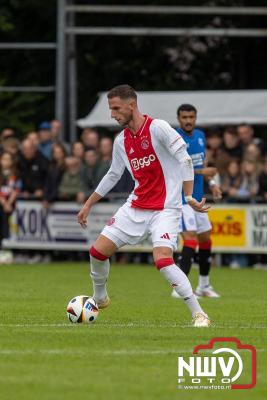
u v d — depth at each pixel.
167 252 31.31
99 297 33.28
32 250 68.25
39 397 21.55
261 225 63.81
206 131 75.50
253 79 98.81
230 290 48.16
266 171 63.59
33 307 38.59
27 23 97.81
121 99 31.19
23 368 24.58
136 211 31.69
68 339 28.84
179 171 31.41
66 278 53.81
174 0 97.88
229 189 64.12
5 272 58.12
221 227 64.44
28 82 97.44
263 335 30.16
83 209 33.12
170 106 74.25
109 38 97.75
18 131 94.06
